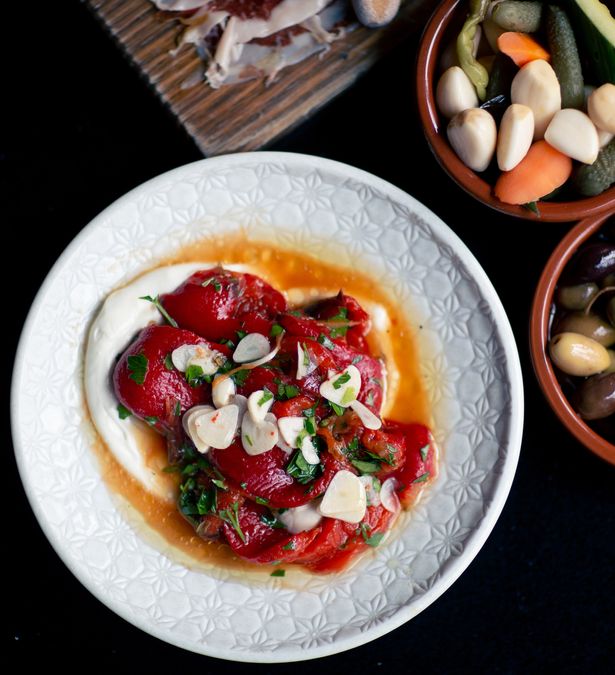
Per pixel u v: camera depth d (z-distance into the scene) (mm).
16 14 639
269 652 583
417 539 597
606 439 597
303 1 593
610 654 635
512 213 570
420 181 637
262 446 552
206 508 573
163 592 594
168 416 568
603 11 554
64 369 589
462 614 640
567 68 560
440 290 603
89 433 593
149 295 592
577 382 603
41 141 639
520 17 562
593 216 573
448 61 575
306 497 559
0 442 639
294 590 596
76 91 639
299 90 601
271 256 612
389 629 587
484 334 598
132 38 599
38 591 644
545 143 562
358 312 599
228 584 597
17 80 641
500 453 592
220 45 593
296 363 559
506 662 638
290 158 589
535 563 636
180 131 610
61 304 585
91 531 591
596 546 635
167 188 592
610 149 559
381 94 632
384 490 589
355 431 564
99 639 645
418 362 607
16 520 642
